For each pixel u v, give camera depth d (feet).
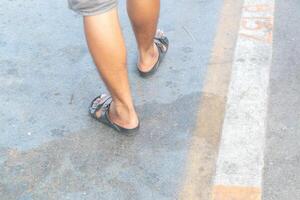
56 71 9.53
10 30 10.74
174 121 8.29
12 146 8.00
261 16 10.64
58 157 7.78
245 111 8.35
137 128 7.97
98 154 7.80
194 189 7.18
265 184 7.17
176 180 7.32
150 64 9.10
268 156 7.57
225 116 8.30
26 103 8.82
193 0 11.53
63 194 7.23
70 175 7.49
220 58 9.58
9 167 7.65
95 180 7.39
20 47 10.22
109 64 7.11
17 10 11.38
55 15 11.18
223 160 7.55
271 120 8.15
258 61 9.39
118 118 7.93
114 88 7.46
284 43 9.78
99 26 6.78
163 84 9.07
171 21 10.80
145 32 8.43
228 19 10.70
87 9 6.65
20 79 9.37
